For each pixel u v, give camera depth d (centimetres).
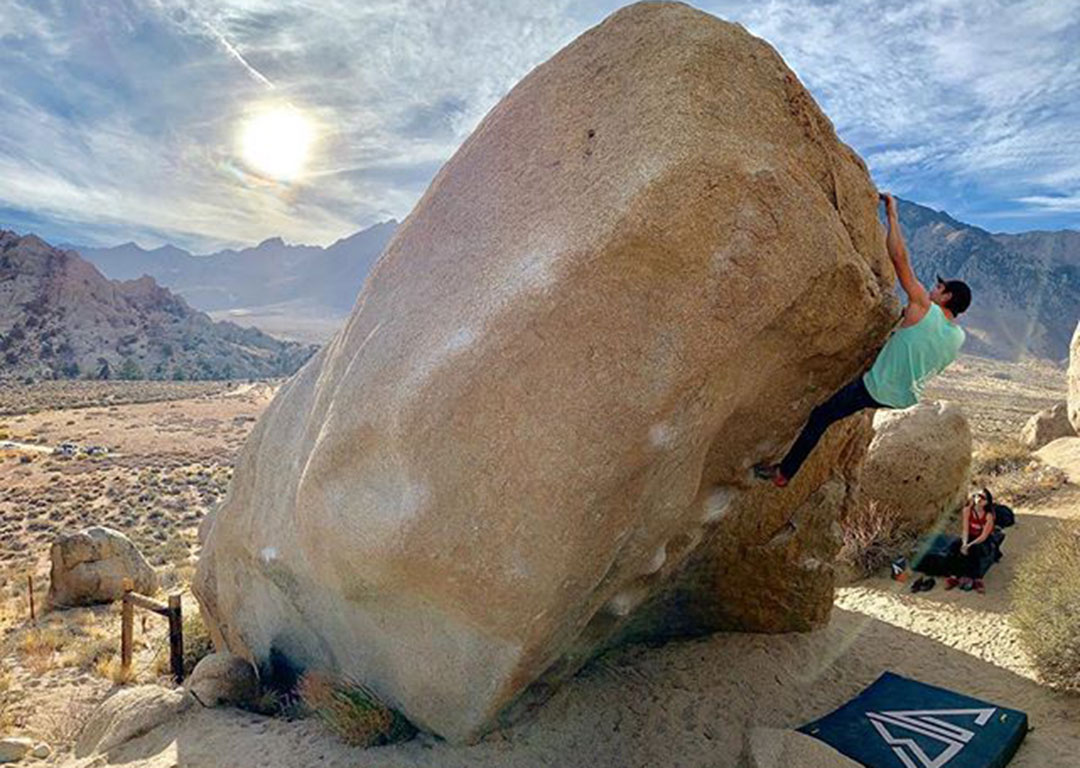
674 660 689
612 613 557
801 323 407
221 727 605
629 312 366
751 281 371
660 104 366
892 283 456
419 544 416
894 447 1067
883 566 990
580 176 383
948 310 452
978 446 1552
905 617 826
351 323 553
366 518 442
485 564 410
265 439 714
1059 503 1131
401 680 536
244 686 672
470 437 394
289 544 598
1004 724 547
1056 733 552
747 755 543
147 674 1053
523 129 439
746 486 547
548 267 369
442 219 475
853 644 732
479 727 516
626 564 489
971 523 927
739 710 620
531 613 427
